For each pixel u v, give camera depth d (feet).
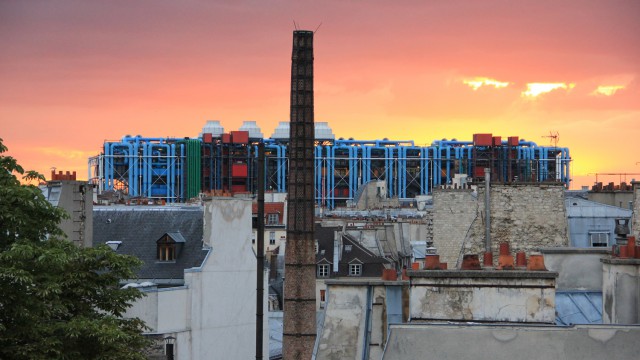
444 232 275.59
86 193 292.40
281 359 332.80
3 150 174.81
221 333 306.76
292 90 350.43
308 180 341.21
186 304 297.94
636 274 134.00
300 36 352.90
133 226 319.68
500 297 124.26
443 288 125.29
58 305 162.81
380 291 138.82
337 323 139.13
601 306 151.23
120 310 176.24
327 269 538.06
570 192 467.52
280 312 378.73
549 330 109.19
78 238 289.74
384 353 110.32
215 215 307.99
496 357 109.29
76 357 160.66
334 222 620.90
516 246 235.61
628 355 108.27
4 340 153.69
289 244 333.21
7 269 153.28
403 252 585.22
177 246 310.45
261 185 162.71
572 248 158.10
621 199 361.51
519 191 237.04
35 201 169.27
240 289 313.12
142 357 167.94
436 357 109.50
